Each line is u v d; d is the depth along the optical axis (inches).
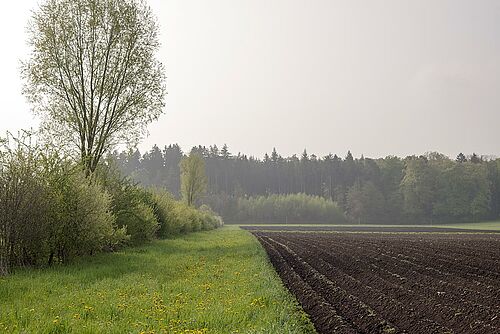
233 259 1059.9
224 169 6825.8
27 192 778.2
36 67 1203.2
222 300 548.4
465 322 489.1
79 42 1242.0
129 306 494.3
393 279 796.6
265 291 598.2
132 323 418.0
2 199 743.7
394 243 1791.3
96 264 869.8
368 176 6510.8
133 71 1300.4
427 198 5546.3
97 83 1254.9
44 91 1215.6
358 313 528.4
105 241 996.6
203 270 838.5
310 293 636.1
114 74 1278.3
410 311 538.6
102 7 1254.9
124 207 1259.8
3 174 764.6
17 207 759.1
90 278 701.3
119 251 1136.2
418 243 1786.4
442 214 5521.7
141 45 1314.0
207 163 6771.7
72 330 395.5
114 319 444.8
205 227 3024.1
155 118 1349.7
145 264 891.4
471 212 5423.2
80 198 880.3
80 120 1234.0
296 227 4515.3
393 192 5890.8
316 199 5959.6
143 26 1316.4
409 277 820.0
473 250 1418.6
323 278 795.4
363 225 5241.1
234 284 680.4
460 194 5467.5
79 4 1240.2
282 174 7027.6
